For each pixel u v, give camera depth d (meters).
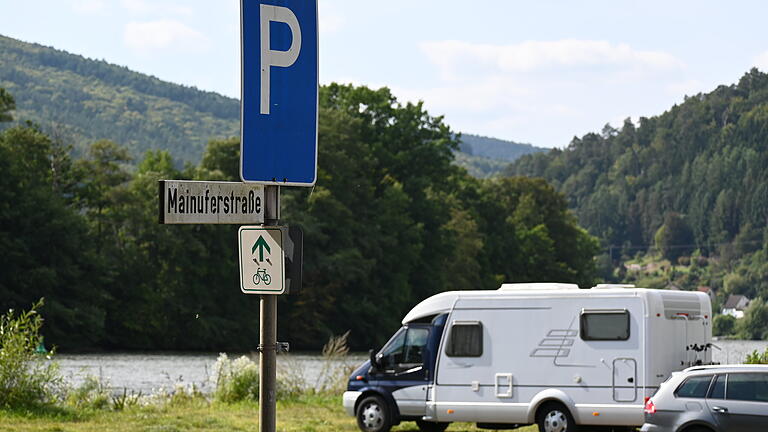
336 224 137.00
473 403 31.73
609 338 29.95
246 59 12.79
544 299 30.97
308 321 134.88
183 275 128.88
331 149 140.00
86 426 31.61
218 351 127.31
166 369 85.44
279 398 43.41
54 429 30.38
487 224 184.25
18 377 34.56
